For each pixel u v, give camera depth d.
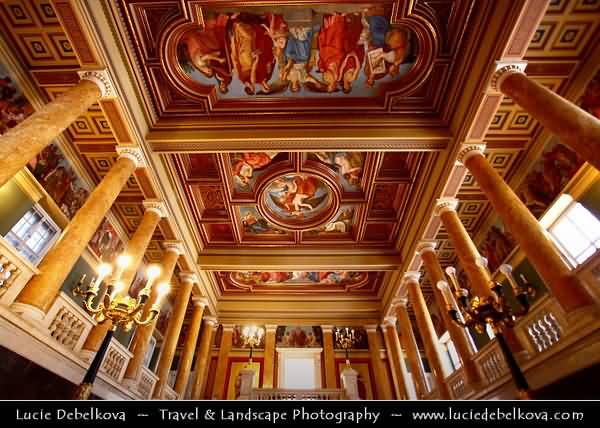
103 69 7.17
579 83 7.83
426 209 10.67
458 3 7.22
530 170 9.62
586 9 6.88
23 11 7.09
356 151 9.68
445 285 5.92
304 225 12.83
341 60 8.38
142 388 9.84
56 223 9.51
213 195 12.02
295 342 17.75
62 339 6.46
